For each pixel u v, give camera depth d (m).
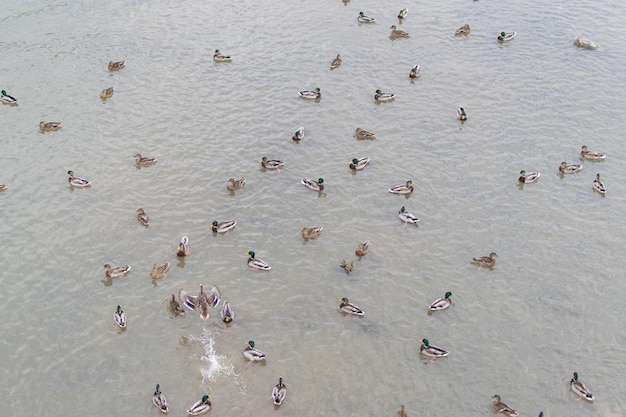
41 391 38.09
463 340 41.38
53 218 50.88
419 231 49.97
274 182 54.84
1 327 41.94
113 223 50.44
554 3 84.62
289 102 64.94
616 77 68.88
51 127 60.62
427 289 45.03
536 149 58.69
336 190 54.03
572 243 48.97
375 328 42.22
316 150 58.53
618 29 78.19
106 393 37.97
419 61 71.88
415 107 64.44
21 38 75.12
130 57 71.94
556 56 72.69
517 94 66.31
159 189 53.91
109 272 45.50
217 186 54.31
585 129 61.28
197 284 45.34
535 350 40.72
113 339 41.31
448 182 54.91
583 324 42.44
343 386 38.50
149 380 38.78
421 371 39.44
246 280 45.75
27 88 66.44
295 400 37.66
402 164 56.94
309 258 47.62
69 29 77.25
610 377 39.03
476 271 46.47
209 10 82.56
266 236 49.50
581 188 54.47
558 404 37.56
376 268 46.69
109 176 55.25
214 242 48.88
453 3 84.75
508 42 75.38
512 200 53.06
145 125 61.53
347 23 79.69
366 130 61.03
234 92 66.44
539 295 44.59
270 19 80.44
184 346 40.91
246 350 39.97
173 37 76.06
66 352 40.41
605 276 46.12
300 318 42.91
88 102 64.69
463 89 67.12
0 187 53.59
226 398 37.81
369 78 68.94
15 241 48.66
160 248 48.22
